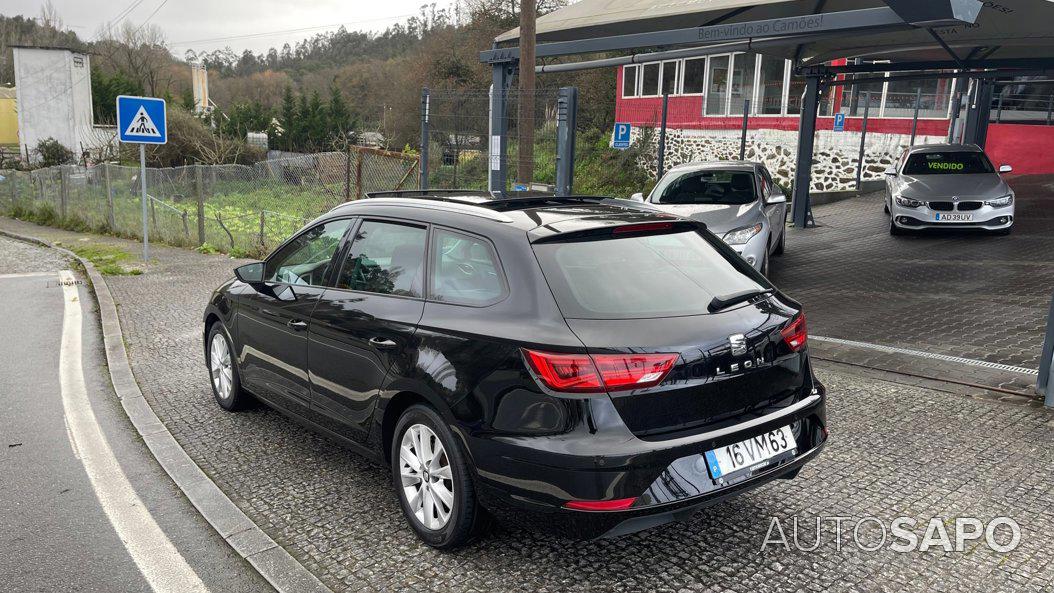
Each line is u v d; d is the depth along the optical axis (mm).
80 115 51000
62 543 3730
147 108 13586
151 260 14242
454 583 3258
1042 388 5379
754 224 9117
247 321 5074
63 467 4684
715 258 3654
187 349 7566
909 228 13086
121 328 8578
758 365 3252
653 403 2986
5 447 5027
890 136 21578
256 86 113438
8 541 3760
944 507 3838
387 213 4164
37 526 3910
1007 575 3227
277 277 4879
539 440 3014
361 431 3988
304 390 4484
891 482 4125
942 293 8852
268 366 4867
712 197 10047
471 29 51344
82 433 5285
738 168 10477
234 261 13922
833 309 8297
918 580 3197
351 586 3264
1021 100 23375
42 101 49375
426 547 3584
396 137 49938
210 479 4441
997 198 12500
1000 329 7199
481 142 11828
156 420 5477
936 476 4188
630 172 22156
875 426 4914
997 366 6086
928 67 15273
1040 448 4531
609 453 2895
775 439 3297
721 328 3160
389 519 3893
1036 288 8883
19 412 5766
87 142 50219
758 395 3270
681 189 10359
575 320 3066
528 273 3264
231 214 19672
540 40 11914
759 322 3307
